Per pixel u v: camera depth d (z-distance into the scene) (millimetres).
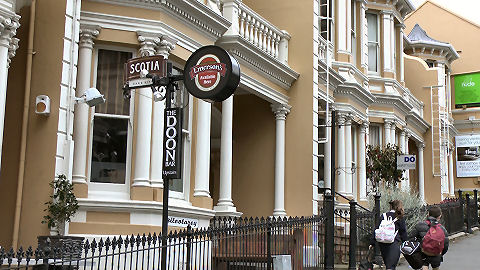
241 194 17859
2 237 10711
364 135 22594
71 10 11383
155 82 9000
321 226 13414
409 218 16766
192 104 13812
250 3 18578
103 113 12406
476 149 39750
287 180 17484
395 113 25281
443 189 31672
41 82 11109
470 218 23062
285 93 17766
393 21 26141
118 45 12445
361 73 22812
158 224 12078
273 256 10859
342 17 21922
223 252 10852
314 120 17609
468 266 15031
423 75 31641
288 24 18078
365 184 22219
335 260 15586
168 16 12812
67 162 11016
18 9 11227
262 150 17812
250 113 18125
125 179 12336
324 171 20094
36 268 6531
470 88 40438
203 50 8703
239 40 15172
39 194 10812
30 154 10930
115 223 11680
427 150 31297
